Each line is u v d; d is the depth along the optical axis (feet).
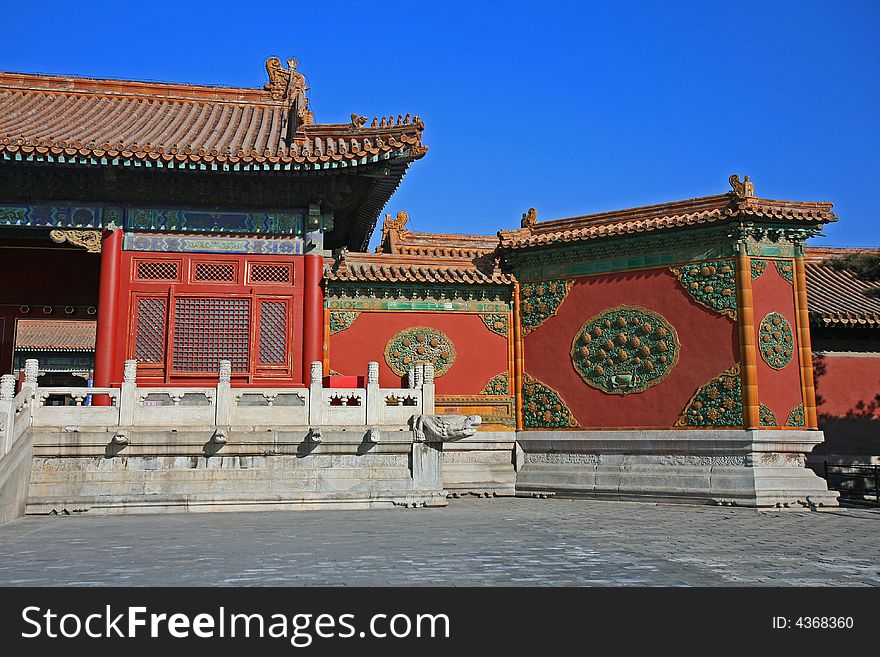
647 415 79.46
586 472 81.87
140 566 34.91
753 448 72.74
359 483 65.16
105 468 61.36
